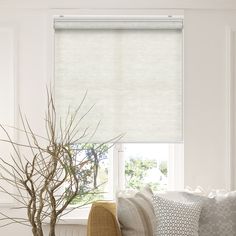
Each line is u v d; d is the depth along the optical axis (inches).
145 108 142.3
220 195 118.3
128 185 148.9
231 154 142.6
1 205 140.4
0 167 141.0
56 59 142.0
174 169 148.0
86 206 146.2
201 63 143.5
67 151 90.3
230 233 111.6
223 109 143.6
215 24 143.6
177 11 142.2
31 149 131.7
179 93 142.8
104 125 141.9
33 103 142.2
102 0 141.6
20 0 141.5
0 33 142.3
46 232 139.8
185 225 107.3
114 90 142.2
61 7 141.7
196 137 143.0
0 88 142.3
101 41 142.4
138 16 142.5
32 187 89.5
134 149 149.2
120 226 112.3
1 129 141.8
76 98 141.9
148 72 142.5
